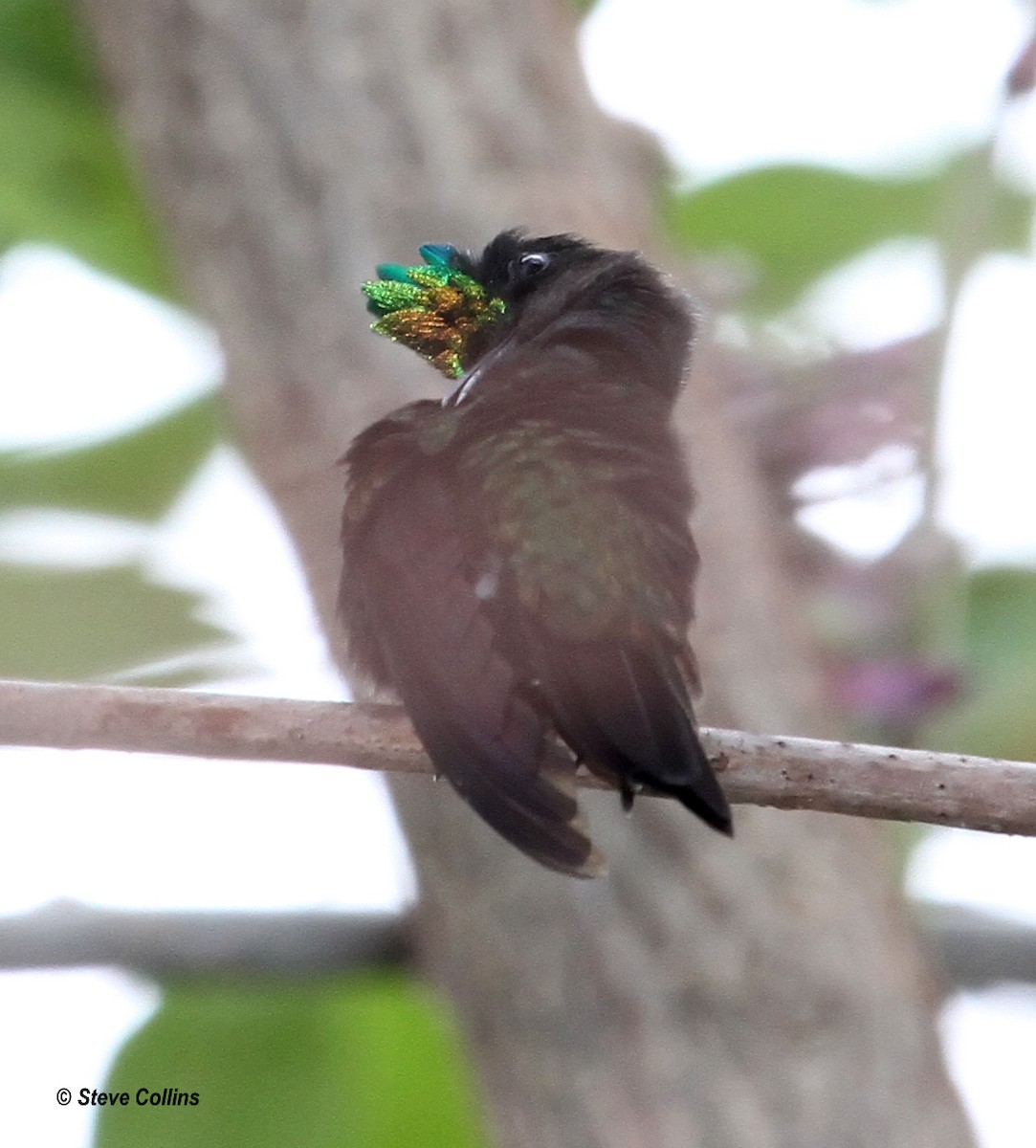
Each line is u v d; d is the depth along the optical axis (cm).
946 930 1043
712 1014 924
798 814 954
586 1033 928
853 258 1362
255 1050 1132
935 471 1109
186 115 1066
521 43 1080
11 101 1253
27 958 979
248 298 1046
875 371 1144
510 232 955
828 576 1125
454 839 953
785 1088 916
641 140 1105
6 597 1238
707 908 935
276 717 704
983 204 1106
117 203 1291
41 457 1308
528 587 721
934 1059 937
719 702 970
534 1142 930
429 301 947
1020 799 683
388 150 1047
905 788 687
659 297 920
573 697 696
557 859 678
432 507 753
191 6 1068
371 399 1014
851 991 929
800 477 1127
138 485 1317
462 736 695
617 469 763
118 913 990
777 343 1273
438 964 970
